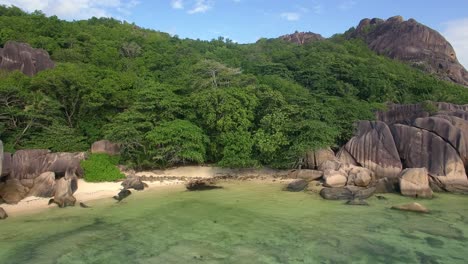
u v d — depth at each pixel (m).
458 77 65.50
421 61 67.44
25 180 21.73
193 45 65.88
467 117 30.91
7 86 25.67
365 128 30.20
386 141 27.98
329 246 14.27
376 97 45.69
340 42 73.12
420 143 26.78
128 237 15.31
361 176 24.17
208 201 21.28
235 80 33.75
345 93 44.62
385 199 21.69
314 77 45.78
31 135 26.56
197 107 29.45
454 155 25.08
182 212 18.97
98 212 18.88
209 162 30.84
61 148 26.16
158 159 28.25
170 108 28.61
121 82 31.88
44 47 40.69
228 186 25.50
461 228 16.33
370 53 66.12
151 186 25.17
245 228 16.44
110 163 26.09
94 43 47.44
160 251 13.84
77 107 30.42
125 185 24.11
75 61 39.31
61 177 23.45
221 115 28.45
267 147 27.36
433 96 47.66
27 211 18.83
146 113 28.33
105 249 14.03
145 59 45.94
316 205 20.30
